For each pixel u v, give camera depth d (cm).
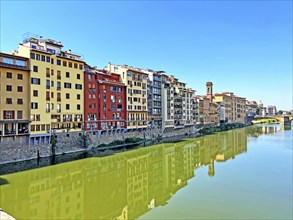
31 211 3130
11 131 5191
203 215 3009
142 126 9269
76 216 3033
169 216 2992
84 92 7106
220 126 16525
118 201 3569
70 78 6644
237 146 8906
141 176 4903
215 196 3703
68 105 6575
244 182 4425
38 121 5725
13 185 4022
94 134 7325
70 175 4719
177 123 11906
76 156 6175
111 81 8069
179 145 8862
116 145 7725
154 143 9069
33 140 5634
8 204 3303
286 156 6862
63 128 6369
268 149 8119
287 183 4322
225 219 2897
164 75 11062
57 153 6150
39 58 5834
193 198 3622
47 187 4034
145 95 9506
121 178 4709
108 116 7862
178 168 5628
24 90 5544
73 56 7019
